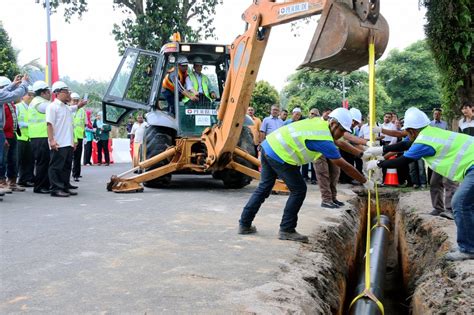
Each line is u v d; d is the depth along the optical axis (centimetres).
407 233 784
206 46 979
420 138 508
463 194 501
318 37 477
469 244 511
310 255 509
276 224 647
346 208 820
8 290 370
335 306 456
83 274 412
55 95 877
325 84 3086
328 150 514
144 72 1018
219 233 582
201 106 996
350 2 470
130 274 414
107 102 999
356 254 747
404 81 3594
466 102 939
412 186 1151
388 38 475
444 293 456
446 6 891
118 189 934
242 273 426
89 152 1734
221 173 1024
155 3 1983
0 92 753
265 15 746
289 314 342
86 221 637
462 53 894
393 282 738
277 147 541
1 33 2494
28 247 499
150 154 980
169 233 574
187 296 363
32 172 1014
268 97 2623
